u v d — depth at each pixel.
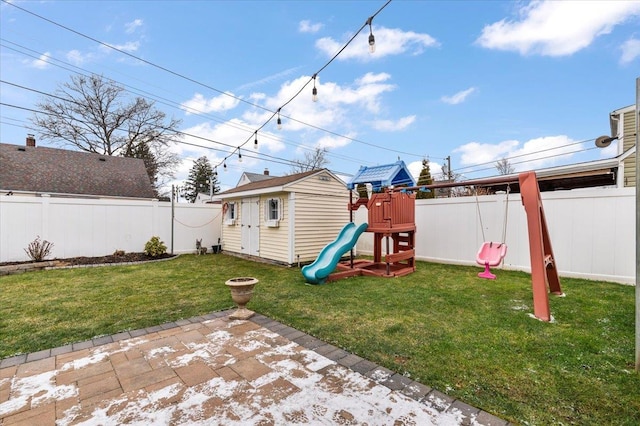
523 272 6.48
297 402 2.05
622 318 3.61
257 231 9.06
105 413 1.95
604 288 5.03
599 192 5.62
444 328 3.33
